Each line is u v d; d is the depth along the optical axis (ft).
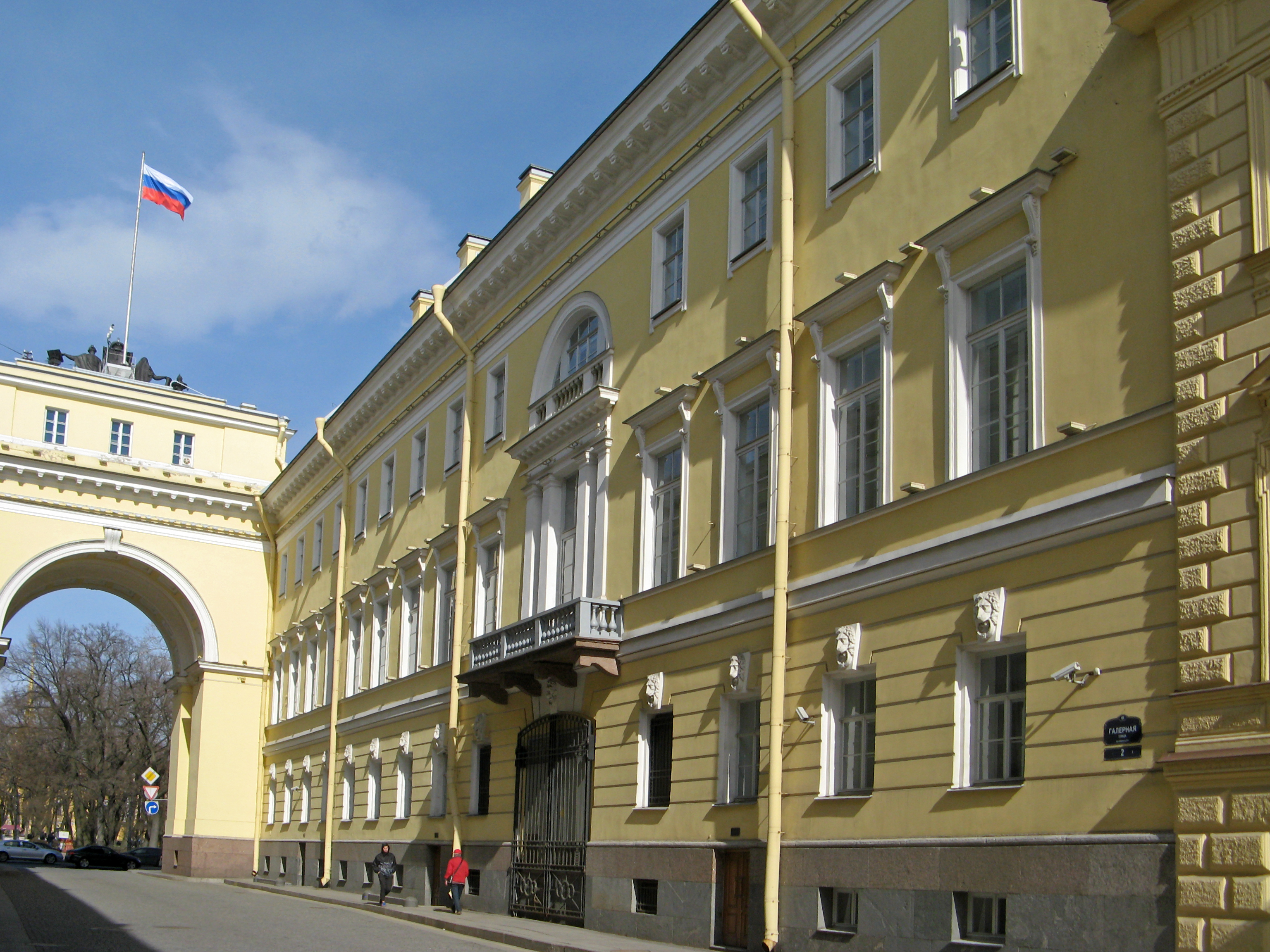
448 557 96.94
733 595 58.95
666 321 68.85
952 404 46.39
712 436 62.64
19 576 136.77
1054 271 43.01
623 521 70.38
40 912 74.28
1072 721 39.42
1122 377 39.86
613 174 75.41
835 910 49.16
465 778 87.76
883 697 47.88
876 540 49.52
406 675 103.71
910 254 49.78
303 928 66.95
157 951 51.34
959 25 49.70
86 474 141.28
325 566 132.36
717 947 55.77
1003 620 42.86
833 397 54.13
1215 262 37.04
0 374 140.56
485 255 90.79
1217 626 35.22
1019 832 40.55
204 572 149.38
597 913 65.98
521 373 87.25
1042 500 41.93
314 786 125.90
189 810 147.23
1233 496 35.45
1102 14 42.83
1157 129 39.96
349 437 126.82
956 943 42.19
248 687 149.79
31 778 248.93
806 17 59.21
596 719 70.18
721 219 64.69
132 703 249.75
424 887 92.27
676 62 66.90
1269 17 36.65
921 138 50.67
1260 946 32.27
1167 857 35.32
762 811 54.19
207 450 152.76
